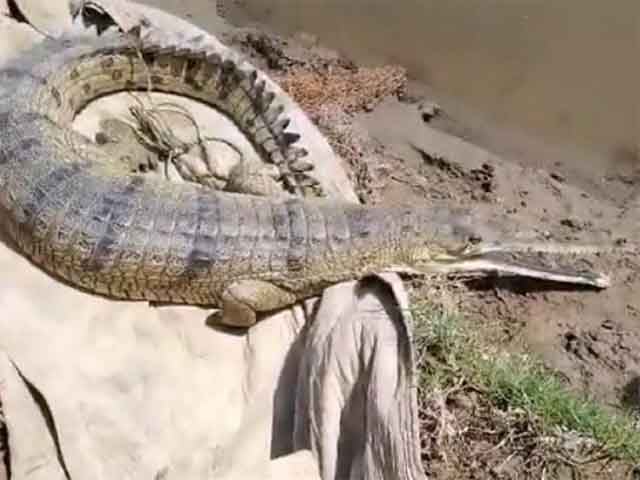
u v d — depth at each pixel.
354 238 1.71
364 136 2.12
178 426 1.55
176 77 1.95
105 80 1.91
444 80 2.29
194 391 1.60
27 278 1.67
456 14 2.42
